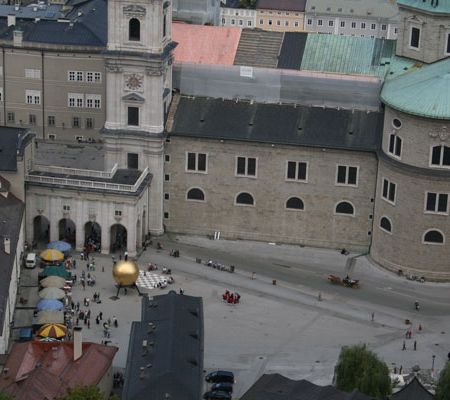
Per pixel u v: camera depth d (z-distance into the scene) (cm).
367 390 15925
